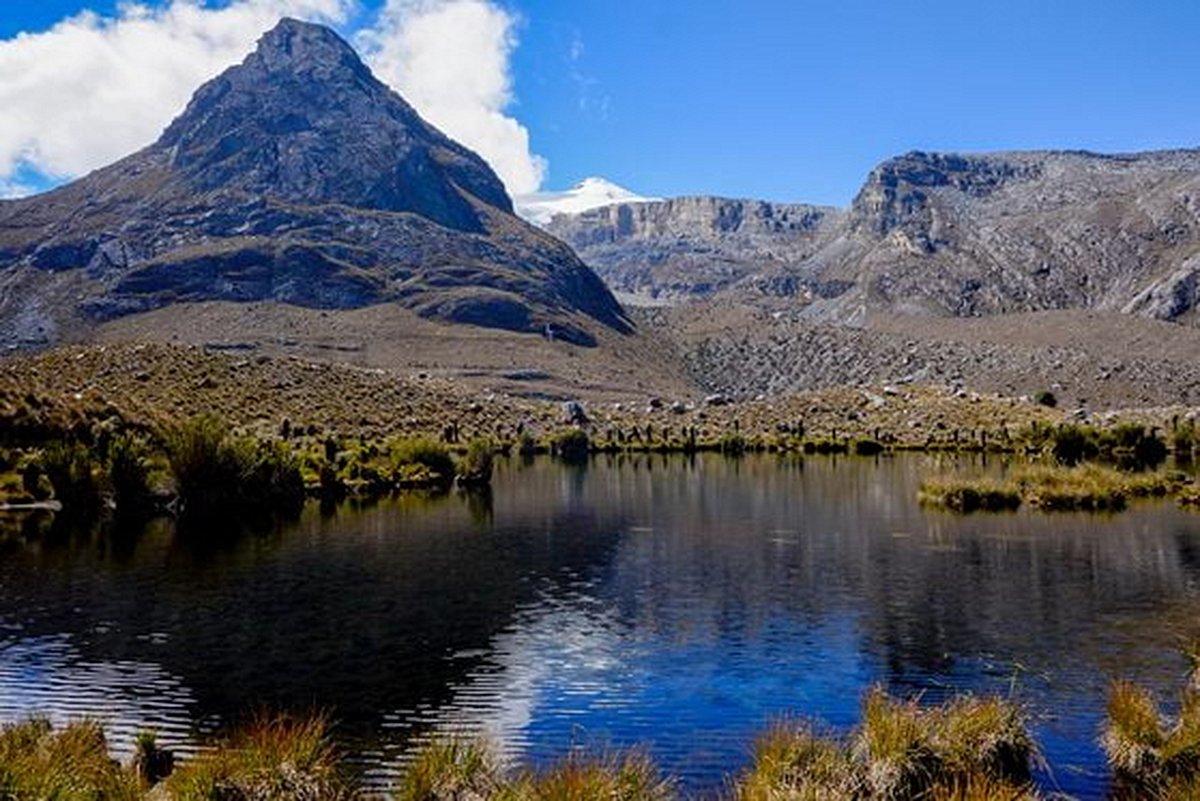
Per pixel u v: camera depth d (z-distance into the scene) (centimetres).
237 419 9169
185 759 1758
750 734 1912
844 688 2194
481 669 2353
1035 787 1542
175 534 4453
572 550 4038
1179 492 5828
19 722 1925
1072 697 2088
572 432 10706
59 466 5094
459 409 12925
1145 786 1555
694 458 9844
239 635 2662
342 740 1881
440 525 4791
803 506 5531
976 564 3662
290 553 3938
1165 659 2378
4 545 4091
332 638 2634
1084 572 3481
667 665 2381
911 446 10662
